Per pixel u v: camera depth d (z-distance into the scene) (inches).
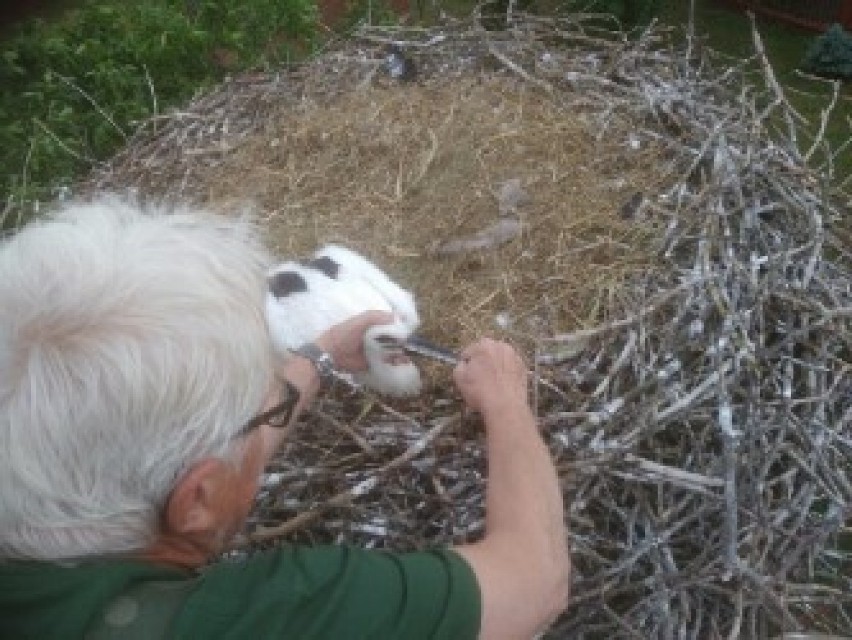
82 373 39.8
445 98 122.5
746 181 106.5
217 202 112.0
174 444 41.1
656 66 127.6
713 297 91.2
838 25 191.2
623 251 102.4
